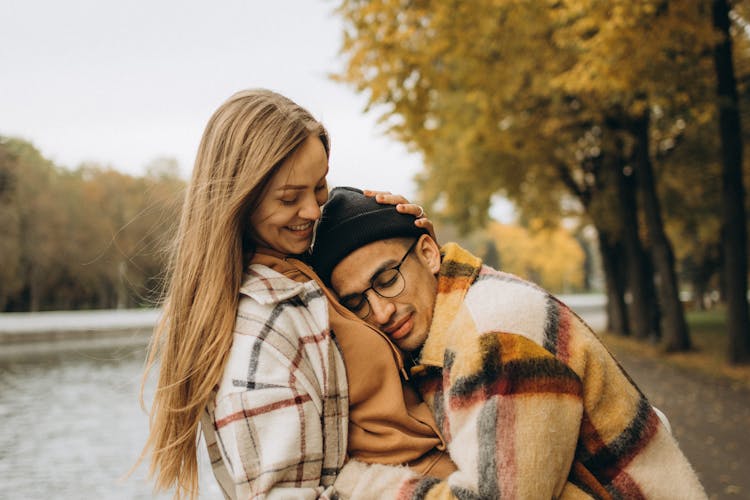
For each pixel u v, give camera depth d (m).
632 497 1.25
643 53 7.37
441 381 1.33
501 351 1.19
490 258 75.38
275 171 1.26
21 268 43.00
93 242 45.22
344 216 1.36
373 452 1.27
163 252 1.47
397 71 8.35
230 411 1.19
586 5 6.87
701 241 28.20
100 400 10.60
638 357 14.82
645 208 14.90
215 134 1.30
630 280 18.12
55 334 22.66
